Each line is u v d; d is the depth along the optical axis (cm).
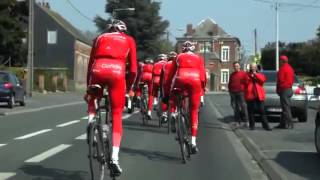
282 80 1773
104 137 817
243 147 1380
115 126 819
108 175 940
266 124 1731
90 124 796
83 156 1141
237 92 1873
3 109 2741
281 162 1085
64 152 1197
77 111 2656
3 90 2780
